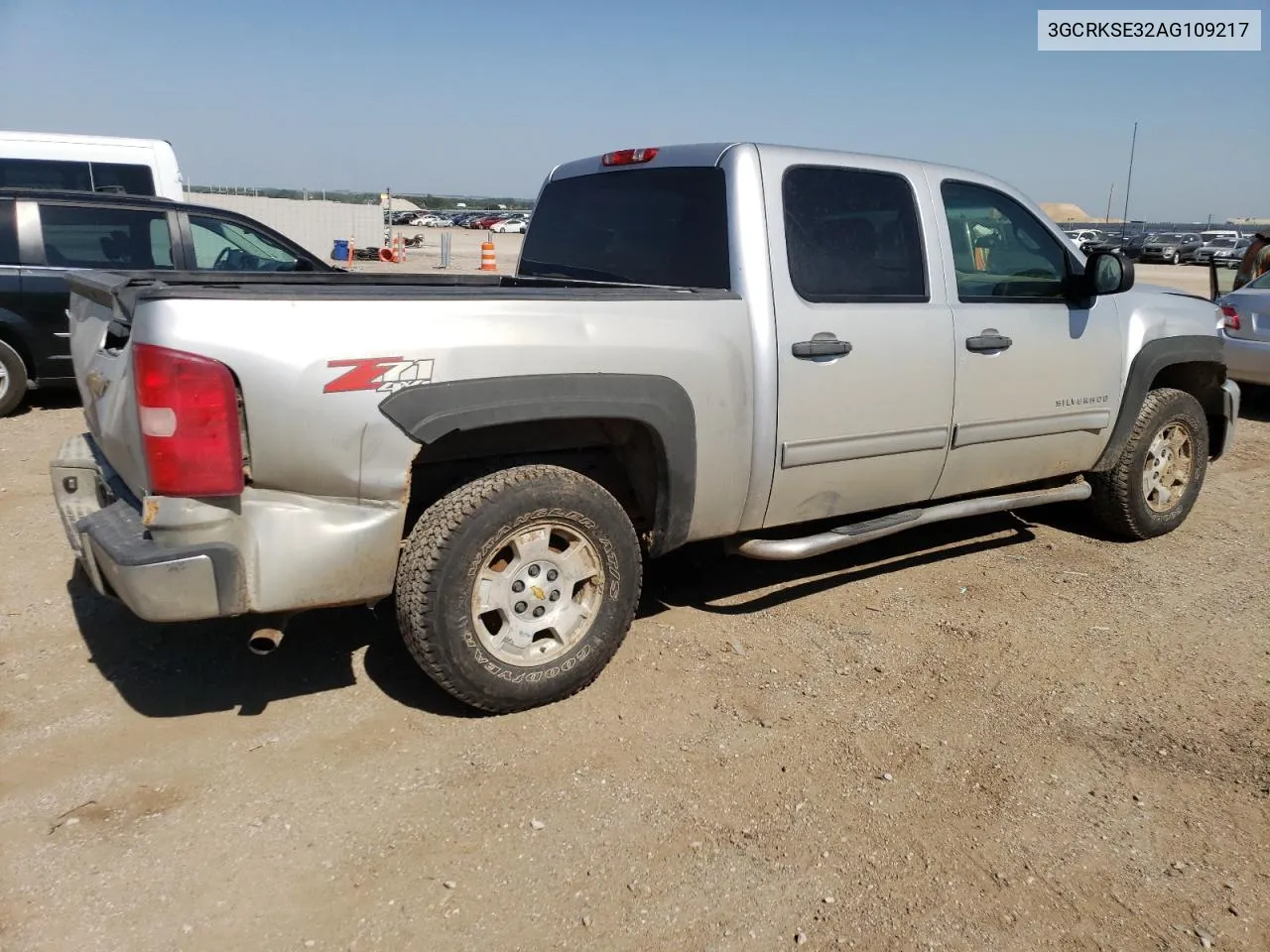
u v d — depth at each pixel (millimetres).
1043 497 5023
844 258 4098
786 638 4281
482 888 2684
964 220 4570
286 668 3818
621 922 2584
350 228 30656
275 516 2980
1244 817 3131
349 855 2787
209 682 3699
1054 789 3242
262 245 8883
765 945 2531
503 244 48781
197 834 2844
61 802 2955
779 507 4059
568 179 4840
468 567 3262
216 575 2912
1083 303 4941
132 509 3176
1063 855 2920
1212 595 4938
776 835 2953
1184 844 2990
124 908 2547
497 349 3199
